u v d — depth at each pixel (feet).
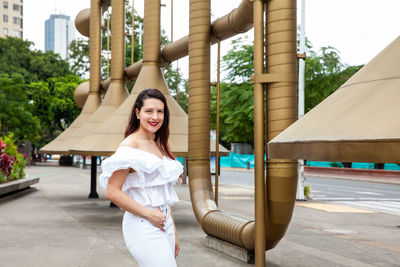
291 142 10.36
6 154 53.62
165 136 10.54
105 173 9.22
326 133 9.63
